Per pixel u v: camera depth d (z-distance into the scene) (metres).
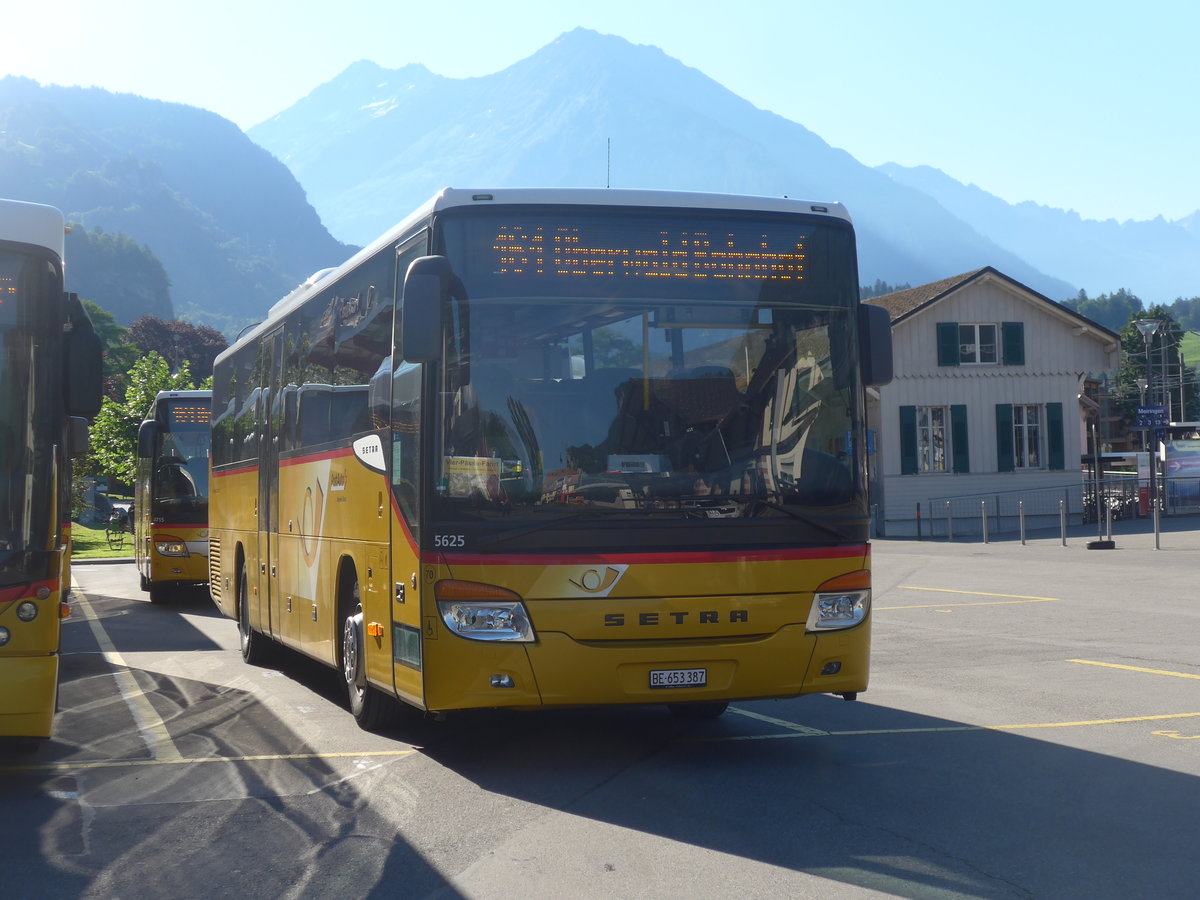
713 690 7.57
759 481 7.73
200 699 11.27
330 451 10.03
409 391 7.96
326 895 5.47
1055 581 21.47
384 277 8.85
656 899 5.29
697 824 6.49
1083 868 5.63
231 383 15.01
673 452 7.64
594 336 7.70
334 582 9.86
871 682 11.25
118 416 52.19
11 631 7.37
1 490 7.45
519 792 7.33
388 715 9.31
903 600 19.09
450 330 7.59
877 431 45.53
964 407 45.41
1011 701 10.11
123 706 10.92
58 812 7.08
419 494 7.62
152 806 7.19
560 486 7.50
